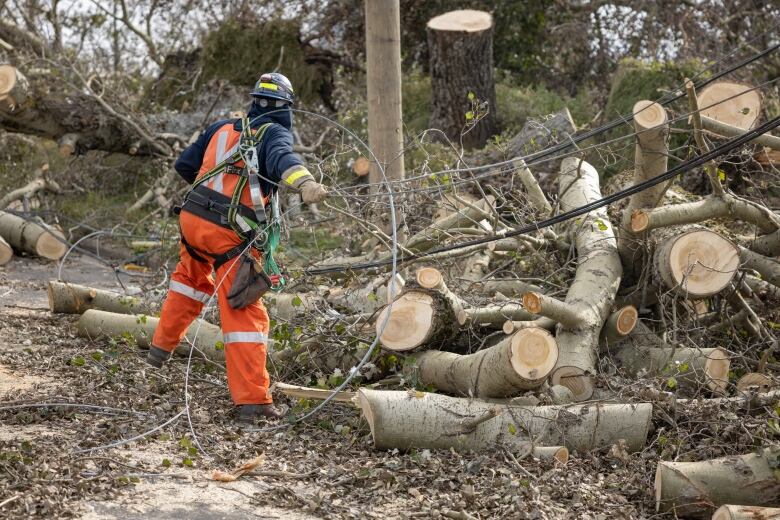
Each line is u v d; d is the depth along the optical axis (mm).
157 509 5324
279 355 8086
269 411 7074
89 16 21078
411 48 23609
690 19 21594
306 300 8805
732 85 8805
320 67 21516
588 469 6328
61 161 18781
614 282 8172
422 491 5898
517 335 6559
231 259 7020
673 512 5797
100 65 20828
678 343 8039
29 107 15383
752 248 8734
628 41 23047
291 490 5703
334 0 22172
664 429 6836
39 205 17453
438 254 8938
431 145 15820
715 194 8258
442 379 7312
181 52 22578
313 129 18688
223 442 6598
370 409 6398
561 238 9250
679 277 7715
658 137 8023
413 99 20906
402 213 9680
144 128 17000
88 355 8812
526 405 6750
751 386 7410
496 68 23547
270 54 21156
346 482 5945
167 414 7102
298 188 6676
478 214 10195
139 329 9320
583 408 6574
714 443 6523
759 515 5254
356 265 8695
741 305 8492
